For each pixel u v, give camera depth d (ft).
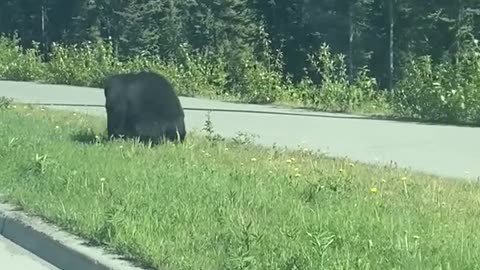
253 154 39.40
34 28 202.08
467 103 58.08
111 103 41.32
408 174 35.32
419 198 29.25
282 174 32.96
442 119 59.06
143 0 184.96
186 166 34.01
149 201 27.07
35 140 40.45
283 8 185.57
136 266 21.40
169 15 185.78
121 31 188.96
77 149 37.93
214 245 22.25
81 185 29.84
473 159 41.14
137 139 40.86
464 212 26.94
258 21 184.75
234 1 186.19
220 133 49.65
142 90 41.60
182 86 82.53
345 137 49.08
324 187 29.27
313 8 181.16
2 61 106.83
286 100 73.31
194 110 65.00
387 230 23.40
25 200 28.12
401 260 20.44
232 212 25.66
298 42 181.57
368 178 33.45
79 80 95.09
